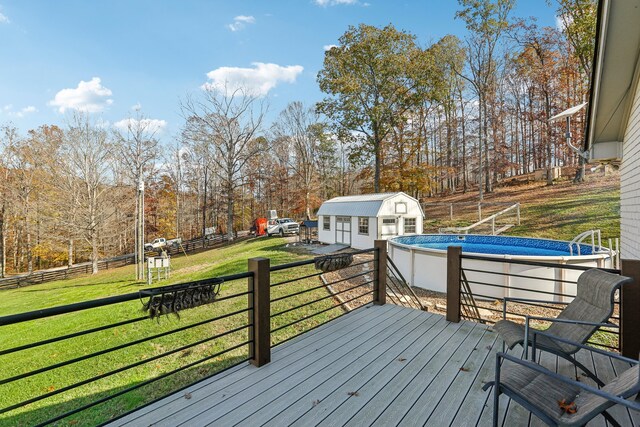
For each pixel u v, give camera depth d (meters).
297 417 2.22
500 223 14.87
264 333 2.96
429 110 26.89
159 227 32.06
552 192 17.73
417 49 21.47
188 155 33.22
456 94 26.84
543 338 2.64
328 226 16.84
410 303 6.19
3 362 6.19
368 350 3.24
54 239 21.17
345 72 21.91
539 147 21.61
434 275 7.29
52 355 6.11
